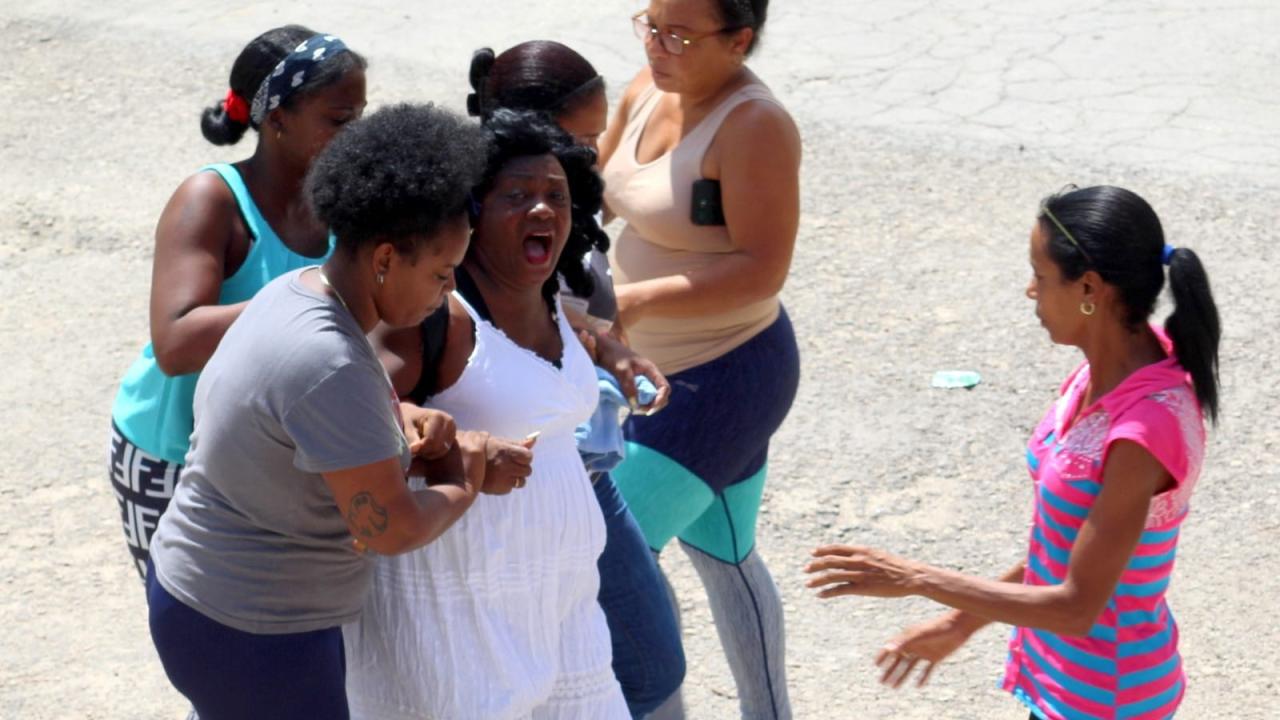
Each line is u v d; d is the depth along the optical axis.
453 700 2.96
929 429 5.78
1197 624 4.66
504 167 3.04
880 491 5.39
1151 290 2.94
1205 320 2.92
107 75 9.61
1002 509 5.27
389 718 3.04
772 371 3.92
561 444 3.12
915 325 6.57
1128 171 8.01
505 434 3.00
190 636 2.75
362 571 2.80
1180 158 8.16
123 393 3.38
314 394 2.51
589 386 3.20
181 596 2.74
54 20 10.62
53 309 6.80
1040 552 3.12
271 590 2.70
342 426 2.53
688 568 5.04
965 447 5.66
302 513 2.65
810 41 10.02
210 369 2.68
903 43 9.95
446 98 9.10
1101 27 10.13
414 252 2.54
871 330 6.54
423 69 9.59
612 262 4.19
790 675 4.46
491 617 2.97
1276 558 4.98
